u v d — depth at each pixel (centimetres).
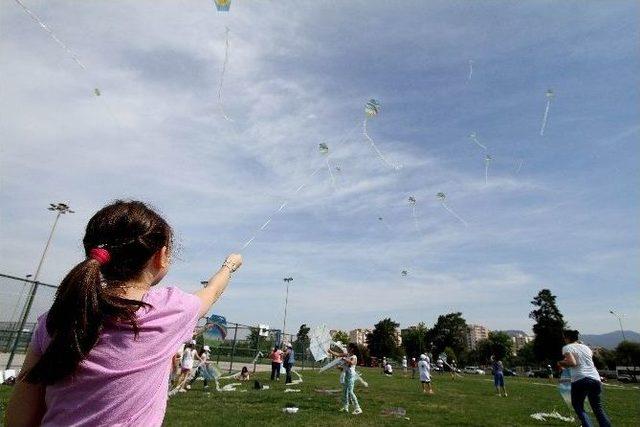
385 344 8869
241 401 920
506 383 2400
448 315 9438
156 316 105
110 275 109
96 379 94
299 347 3000
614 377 6081
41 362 93
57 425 93
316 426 668
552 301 6419
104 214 116
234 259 152
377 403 1025
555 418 875
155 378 103
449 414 884
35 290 1041
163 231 121
